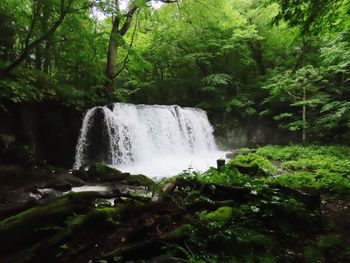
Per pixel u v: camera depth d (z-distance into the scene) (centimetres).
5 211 556
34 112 1253
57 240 407
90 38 1390
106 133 1470
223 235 409
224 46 2073
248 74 2455
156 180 1078
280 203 508
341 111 1570
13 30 1234
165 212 516
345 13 805
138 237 427
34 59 1580
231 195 583
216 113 2244
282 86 1798
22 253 407
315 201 552
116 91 1839
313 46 1961
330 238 444
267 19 2053
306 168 1196
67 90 1401
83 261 382
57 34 1338
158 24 2080
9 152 1083
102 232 450
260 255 391
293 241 449
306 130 1917
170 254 378
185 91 2486
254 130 2228
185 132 1912
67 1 1049
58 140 1344
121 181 998
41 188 854
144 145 1642
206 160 1611
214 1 1972
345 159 1296
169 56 2327
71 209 503
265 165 1184
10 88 1058
